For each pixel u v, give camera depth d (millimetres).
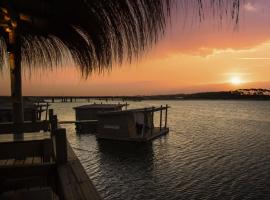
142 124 32844
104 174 22828
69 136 37344
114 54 1610
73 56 2457
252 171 23703
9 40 3357
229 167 24844
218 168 24531
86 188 2258
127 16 1364
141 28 1293
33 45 3406
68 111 103312
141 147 29625
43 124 5035
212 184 20719
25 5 2123
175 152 29094
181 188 19984
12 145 3379
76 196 2064
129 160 26344
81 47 2240
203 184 20688
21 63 3803
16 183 3969
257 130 48469
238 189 19750
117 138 30844
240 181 21281
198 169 24156
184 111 108375
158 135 33500
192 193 19125
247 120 67688
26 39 3408
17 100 4316
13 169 3322
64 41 2459
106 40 1701
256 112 101938
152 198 18375
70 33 2252
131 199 18281
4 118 23391
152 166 24656
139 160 26328
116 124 30906
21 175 3336
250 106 165000
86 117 40062
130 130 30453
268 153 30109
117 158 26906
